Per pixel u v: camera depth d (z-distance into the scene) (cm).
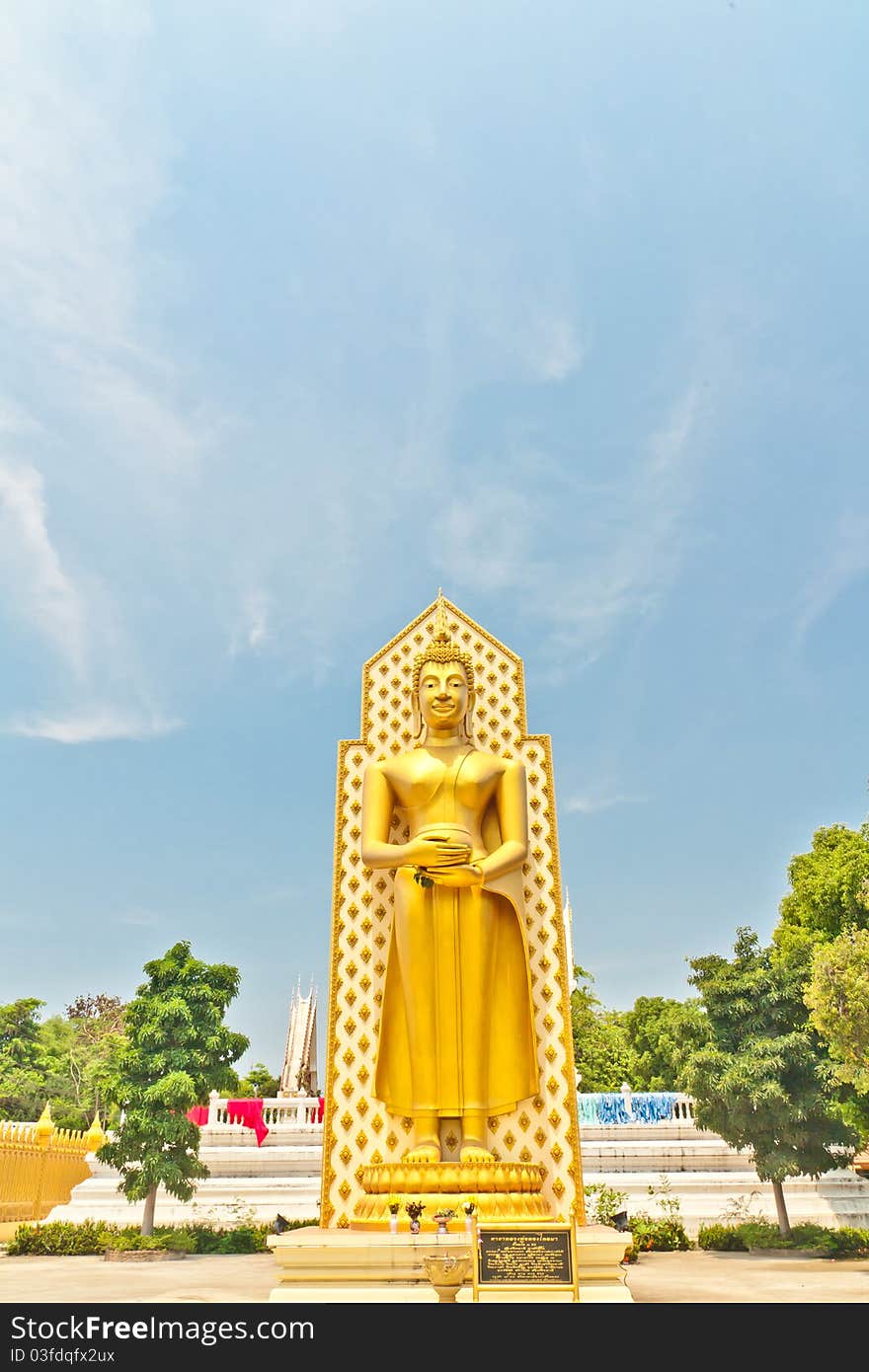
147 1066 2489
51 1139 3003
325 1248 986
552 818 1405
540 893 1360
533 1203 1118
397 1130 1227
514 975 1248
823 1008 1934
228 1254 2497
